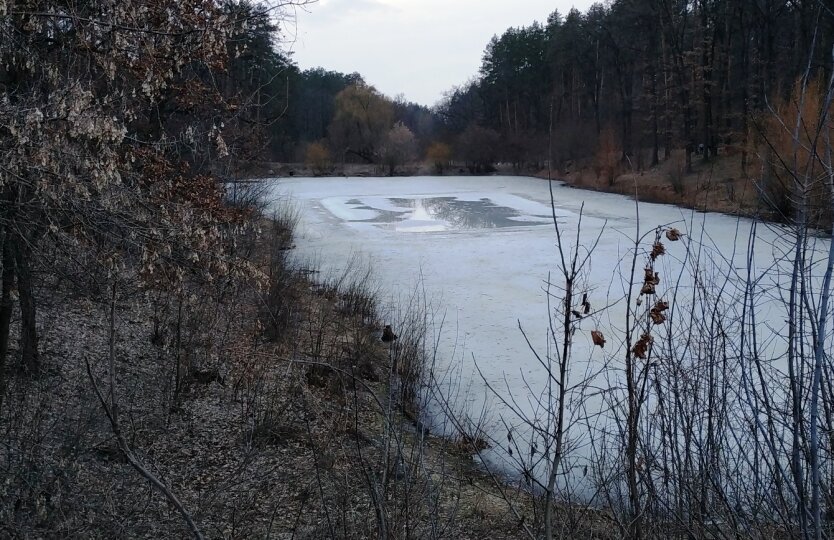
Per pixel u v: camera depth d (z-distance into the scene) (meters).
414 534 5.17
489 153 74.62
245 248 13.88
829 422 3.69
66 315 10.62
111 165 5.95
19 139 5.30
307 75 103.44
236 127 13.13
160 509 6.80
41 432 6.46
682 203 36.78
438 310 17.42
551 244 27.55
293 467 8.04
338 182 63.72
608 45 62.47
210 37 6.99
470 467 8.93
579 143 63.12
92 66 6.72
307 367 11.24
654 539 4.05
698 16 48.66
